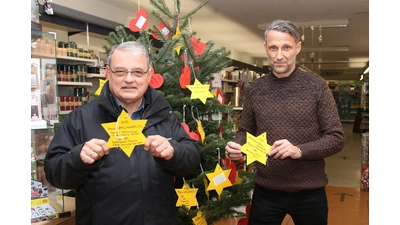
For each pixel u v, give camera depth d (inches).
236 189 85.6
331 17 249.3
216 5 220.2
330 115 69.4
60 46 163.0
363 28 285.9
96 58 188.1
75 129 57.2
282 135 70.5
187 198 71.9
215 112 86.0
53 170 53.4
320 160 72.6
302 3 212.7
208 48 78.8
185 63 78.3
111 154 55.4
